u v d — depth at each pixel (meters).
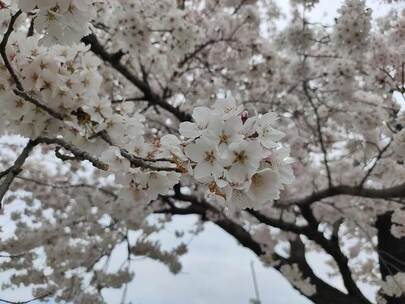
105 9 0.80
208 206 1.07
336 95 0.98
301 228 0.96
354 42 0.85
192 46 0.85
